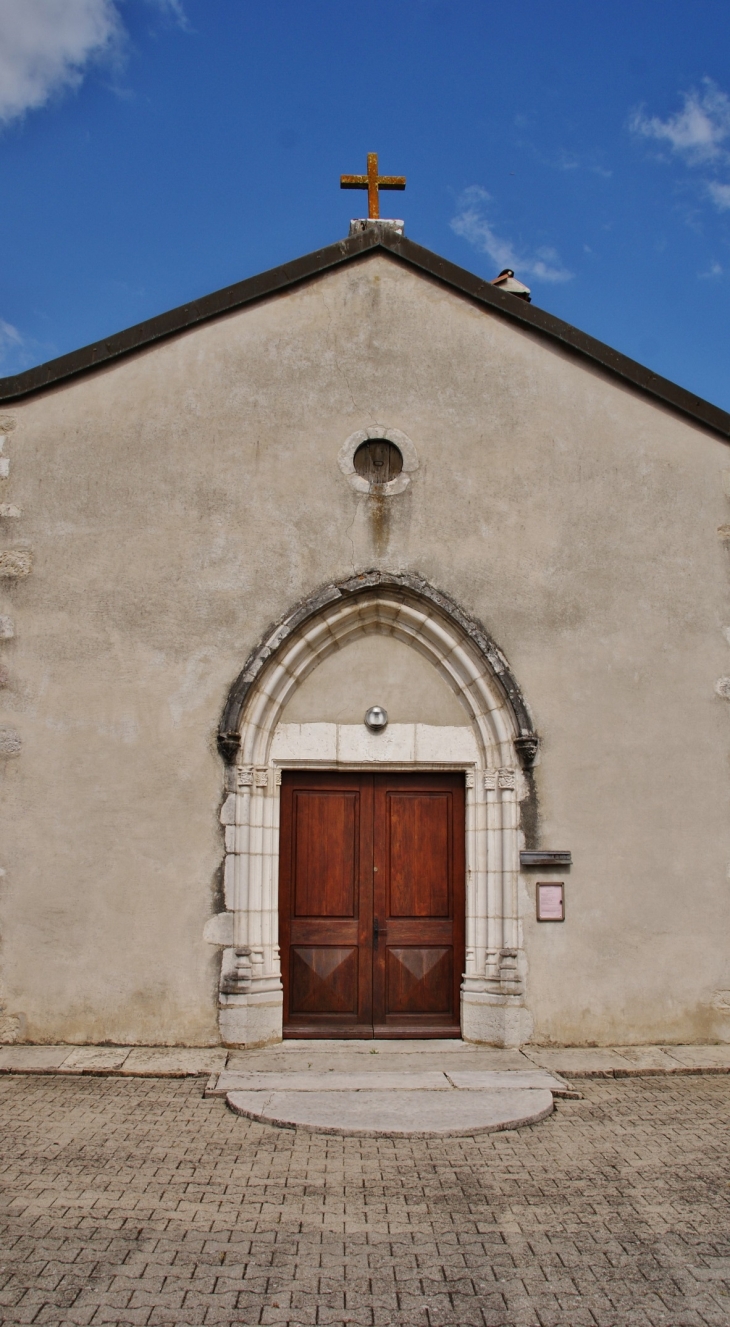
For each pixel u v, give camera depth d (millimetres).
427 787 7594
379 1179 4934
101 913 7023
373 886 7500
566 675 7469
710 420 7770
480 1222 4461
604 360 7777
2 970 6969
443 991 7445
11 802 7098
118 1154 5184
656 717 7484
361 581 7379
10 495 7398
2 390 7457
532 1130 5652
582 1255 4160
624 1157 5246
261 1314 3680
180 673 7273
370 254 7855
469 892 7391
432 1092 6152
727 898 7359
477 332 7816
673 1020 7207
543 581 7559
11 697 7195
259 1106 5848
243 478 7500
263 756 7332
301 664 7438
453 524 7570
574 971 7191
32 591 7309
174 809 7133
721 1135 5570
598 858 7305
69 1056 6695
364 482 7555
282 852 7465
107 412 7512
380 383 7691
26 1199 4598
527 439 7703
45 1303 3695
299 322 7727
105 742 7184
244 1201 4645
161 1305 3715
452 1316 3699
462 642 7453
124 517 7410
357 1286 3887
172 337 7637
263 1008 7039
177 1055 6762
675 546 7676
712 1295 3852
